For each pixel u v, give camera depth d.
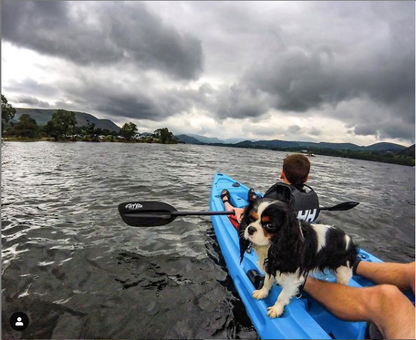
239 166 8.52
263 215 0.92
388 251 2.12
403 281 1.09
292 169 1.28
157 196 3.33
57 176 4.50
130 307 1.24
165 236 2.02
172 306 1.25
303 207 1.23
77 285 1.39
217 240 1.94
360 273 1.21
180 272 1.54
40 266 1.55
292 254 0.90
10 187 3.51
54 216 2.40
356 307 0.93
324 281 1.07
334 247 0.99
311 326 0.94
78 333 1.07
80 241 1.89
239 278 1.33
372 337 0.90
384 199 4.30
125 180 4.37
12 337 1.03
